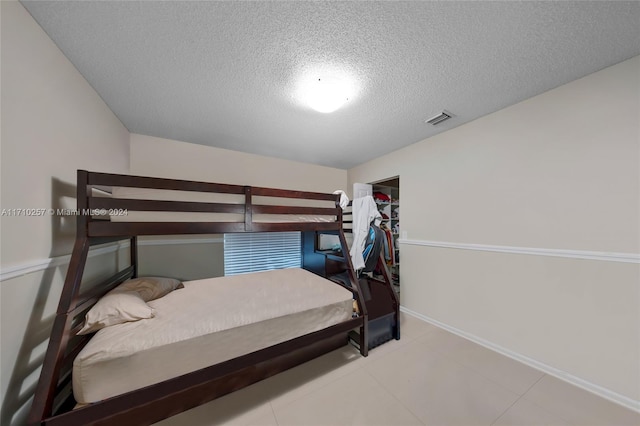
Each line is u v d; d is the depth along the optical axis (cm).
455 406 143
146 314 138
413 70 150
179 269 280
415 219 284
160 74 153
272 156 342
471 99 186
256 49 131
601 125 152
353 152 323
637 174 140
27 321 106
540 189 180
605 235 151
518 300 192
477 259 221
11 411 97
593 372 154
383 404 145
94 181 124
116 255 211
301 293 196
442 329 249
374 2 103
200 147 290
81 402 104
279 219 323
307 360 189
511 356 194
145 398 112
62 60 131
